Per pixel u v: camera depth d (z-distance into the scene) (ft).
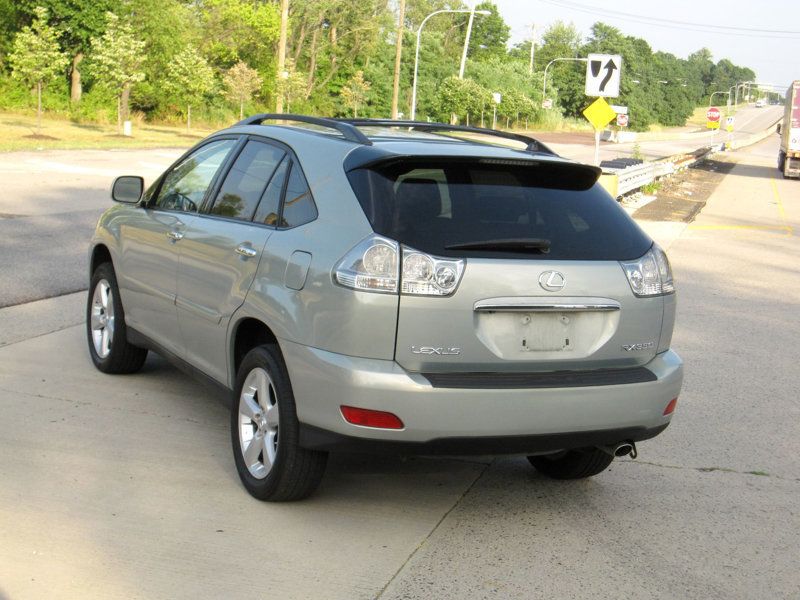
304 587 12.07
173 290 17.70
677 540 14.34
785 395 23.20
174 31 172.55
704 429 20.22
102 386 20.39
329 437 13.15
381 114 271.28
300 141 15.40
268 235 14.75
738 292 38.19
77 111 160.76
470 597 12.05
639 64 503.61
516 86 333.62
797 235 61.31
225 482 15.48
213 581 12.08
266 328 14.80
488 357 13.11
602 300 13.71
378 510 14.80
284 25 154.30
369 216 13.08
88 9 158.51
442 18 383.45
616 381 13.70
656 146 258.16
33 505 14.07
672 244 53.01
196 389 20.65
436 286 12.72
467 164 13.92
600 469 16.22
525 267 13.21
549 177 14.57
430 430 12.75
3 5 157.69
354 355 12.79
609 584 12.68
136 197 19.93
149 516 13.96
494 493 15.96
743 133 468.34
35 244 38.83
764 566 13.56
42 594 11.46
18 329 24.81
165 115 183.73
